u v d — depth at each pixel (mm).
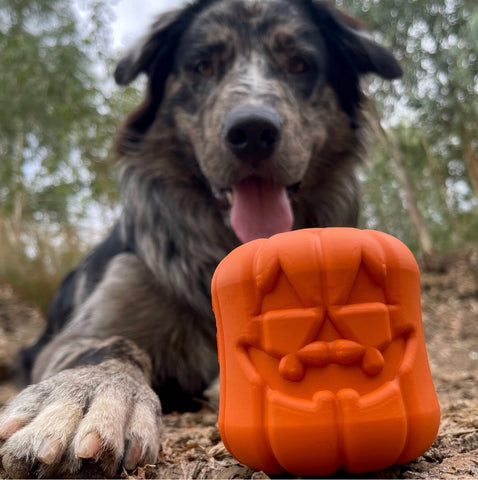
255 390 182
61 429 194
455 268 1180
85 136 1344
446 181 1616
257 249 191
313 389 177
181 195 408
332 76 433
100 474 196
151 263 378
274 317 179
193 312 381
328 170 434
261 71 387
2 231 995
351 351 175
